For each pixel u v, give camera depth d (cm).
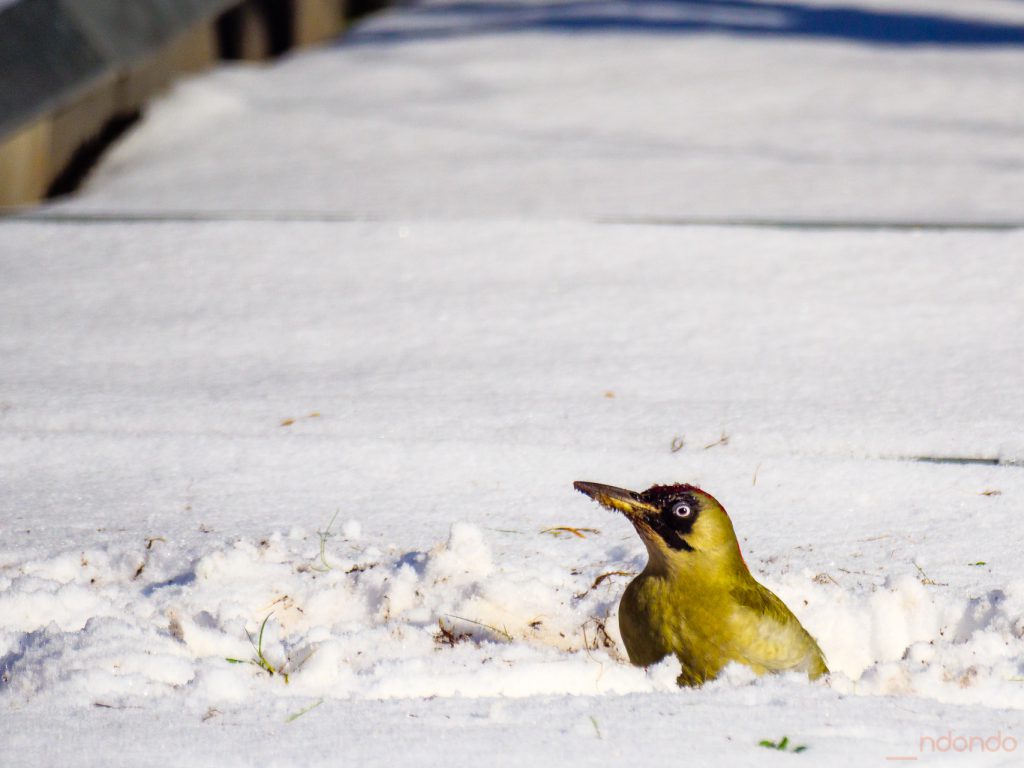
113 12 2095
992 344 1258
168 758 497
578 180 1889
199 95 2373
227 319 1380
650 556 683
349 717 545
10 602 715
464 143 2131
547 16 3328
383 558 824
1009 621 736
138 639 645
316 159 2066
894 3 3656
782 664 665
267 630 696
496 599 737
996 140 2131
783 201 1756
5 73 1933
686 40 2934
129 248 1605
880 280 1423
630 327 1323
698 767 493
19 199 2012
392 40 3064
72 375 1232
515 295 1417
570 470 1005
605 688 631
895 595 766
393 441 1059
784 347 1264
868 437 1049
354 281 1474
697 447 1045
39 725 534
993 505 932
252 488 979
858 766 498
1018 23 3412
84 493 970
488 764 492
